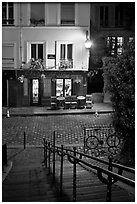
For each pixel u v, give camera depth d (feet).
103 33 91.15
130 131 30.83
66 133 58.13
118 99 30.96
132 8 88.74
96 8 90.02
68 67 85.40
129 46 29.89
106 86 32.19
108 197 13.97
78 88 87.04
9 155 43.55
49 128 62.03
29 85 86.02
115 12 90.58
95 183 22.68
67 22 85.25
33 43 85.15
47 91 86.58
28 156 42.91
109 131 47.52
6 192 21.38
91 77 96.22
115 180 14.30
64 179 25.52
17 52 84.79
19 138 54.75
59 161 39.09
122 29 90.84
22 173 30.22
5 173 30.25
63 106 81.05
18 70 84.74
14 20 83.87
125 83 28.99
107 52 90.84
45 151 40.68
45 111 77.71
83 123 66.13
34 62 84.38
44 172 30.78
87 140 47.34
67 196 19.63
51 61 85.46
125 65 29.37
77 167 32.50
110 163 15.69
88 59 86.02
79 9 84.38
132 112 28.86
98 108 80.74
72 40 85.05
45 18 84.17
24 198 19.33
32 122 67.51
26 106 86.43
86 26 85.20
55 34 84.69
